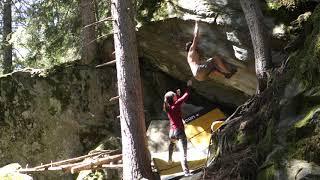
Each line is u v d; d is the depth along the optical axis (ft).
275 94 21.43
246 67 28.37
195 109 38.19
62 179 38.58
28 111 40.83
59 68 40.50
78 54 41.29
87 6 38.70
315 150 16.88
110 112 40.09
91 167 30.58
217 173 22.36
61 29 39.81
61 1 39.55
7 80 41.57
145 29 32.91
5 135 41.47
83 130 39.73
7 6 50.55
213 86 36.04
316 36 19.76
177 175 29.68
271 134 19.63
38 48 40.40
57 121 40.19
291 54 22.63
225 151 23.81
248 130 22.95
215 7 28.55
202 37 29.27
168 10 31.22
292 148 17.89
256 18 24.58
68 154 39.50
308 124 17.70
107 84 40.04
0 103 41.63
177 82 40.06
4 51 48.98
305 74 19.35
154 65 39.45
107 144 37.35
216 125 29.55
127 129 29.40
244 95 34.81
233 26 27.78
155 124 37.88
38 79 40.63
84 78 39.96
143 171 28.94
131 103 29.60
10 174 32.48
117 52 30.17
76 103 39.93
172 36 32.19
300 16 26.18
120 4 30.19
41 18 39.65
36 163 40.34
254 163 19.90
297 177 16.60
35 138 40.63
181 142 28.60
